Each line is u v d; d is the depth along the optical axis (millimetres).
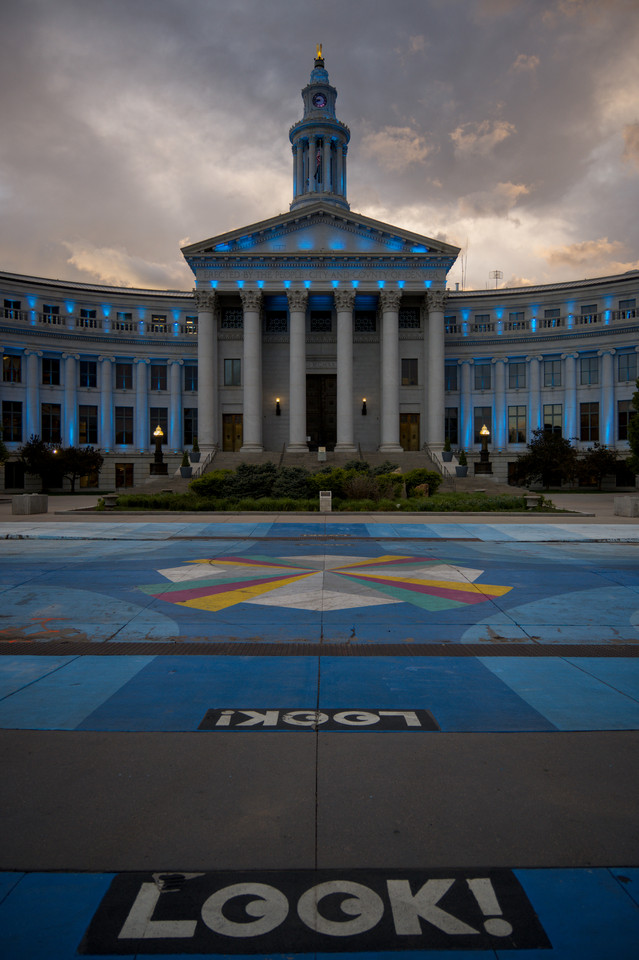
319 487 33531
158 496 31750
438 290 50781
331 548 17828
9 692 6488
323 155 64938
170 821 4129
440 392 50875
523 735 5473
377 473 38812
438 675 7074
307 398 55438
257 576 13289
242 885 3527
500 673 7152
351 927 3236
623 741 5359
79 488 57094
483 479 40812
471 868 3674
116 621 9461
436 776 4730
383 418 50656
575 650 8078
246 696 6398
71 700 6266
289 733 5500
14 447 54844
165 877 3586
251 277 50688
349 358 50062
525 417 58688
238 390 53312
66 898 3420
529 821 4141
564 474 51000
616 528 22734
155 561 15305
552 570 14203
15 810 4246
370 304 55438
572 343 56969
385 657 7770
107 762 4941
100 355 58250
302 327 50406
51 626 9148
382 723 5727
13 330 54719
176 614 9922
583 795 4469
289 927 3236
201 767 4859
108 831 4016
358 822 4125
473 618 9750
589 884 3543
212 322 50969
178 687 6660
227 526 23312
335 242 51656
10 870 3639
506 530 22125
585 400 56844
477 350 59312
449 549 17703
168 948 3094
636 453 40531
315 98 65500
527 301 59562
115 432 58969
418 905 3389
